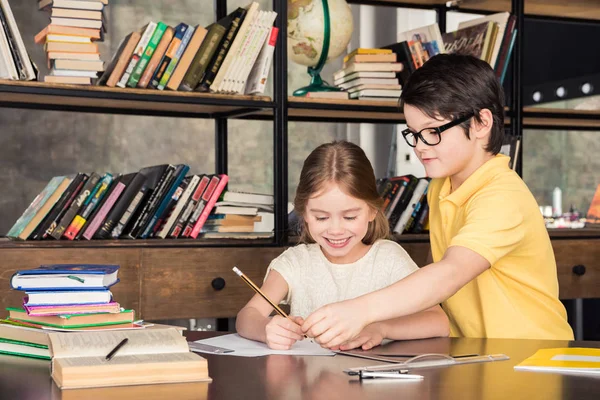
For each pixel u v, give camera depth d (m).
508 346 1.37
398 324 1.47
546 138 4.50
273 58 2.69
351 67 2.83
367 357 1.27
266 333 1.37
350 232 1.63
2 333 1.30
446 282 1.37
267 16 2.62
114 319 1.29
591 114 3.10
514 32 2.94
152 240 2.53
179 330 1.31
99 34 2.41
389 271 1.75
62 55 2.36
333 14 2.80
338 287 1.75
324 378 1.10
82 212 2.51
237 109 2.87
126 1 3.86
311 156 1.66
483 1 3.20
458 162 1.58
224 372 1.15
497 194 1.53
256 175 4.12
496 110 1.59
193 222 2.63
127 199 2.57
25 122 3.68
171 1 3.94
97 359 1.09
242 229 2.68
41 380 1.09
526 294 1.63
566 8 3.32
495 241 1.45
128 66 2.46
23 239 2.45
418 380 1.08
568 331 1.68
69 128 3.76
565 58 4.00
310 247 1.82
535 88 4.14
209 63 2.58
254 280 2.59
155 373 1.07
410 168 3.97
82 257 2.37
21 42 2.33
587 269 2.97
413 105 1.56
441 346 1.38
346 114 2.96
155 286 2.46
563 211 4.48
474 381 1.07
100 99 2.45
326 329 1.25
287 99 2.67
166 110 2.93
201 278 2.52
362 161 1.64
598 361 1.19
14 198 3.66
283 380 1.09
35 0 3.66
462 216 1.64
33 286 1.27
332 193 1.60
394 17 4.21
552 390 1.01
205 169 4.02
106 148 3.82
